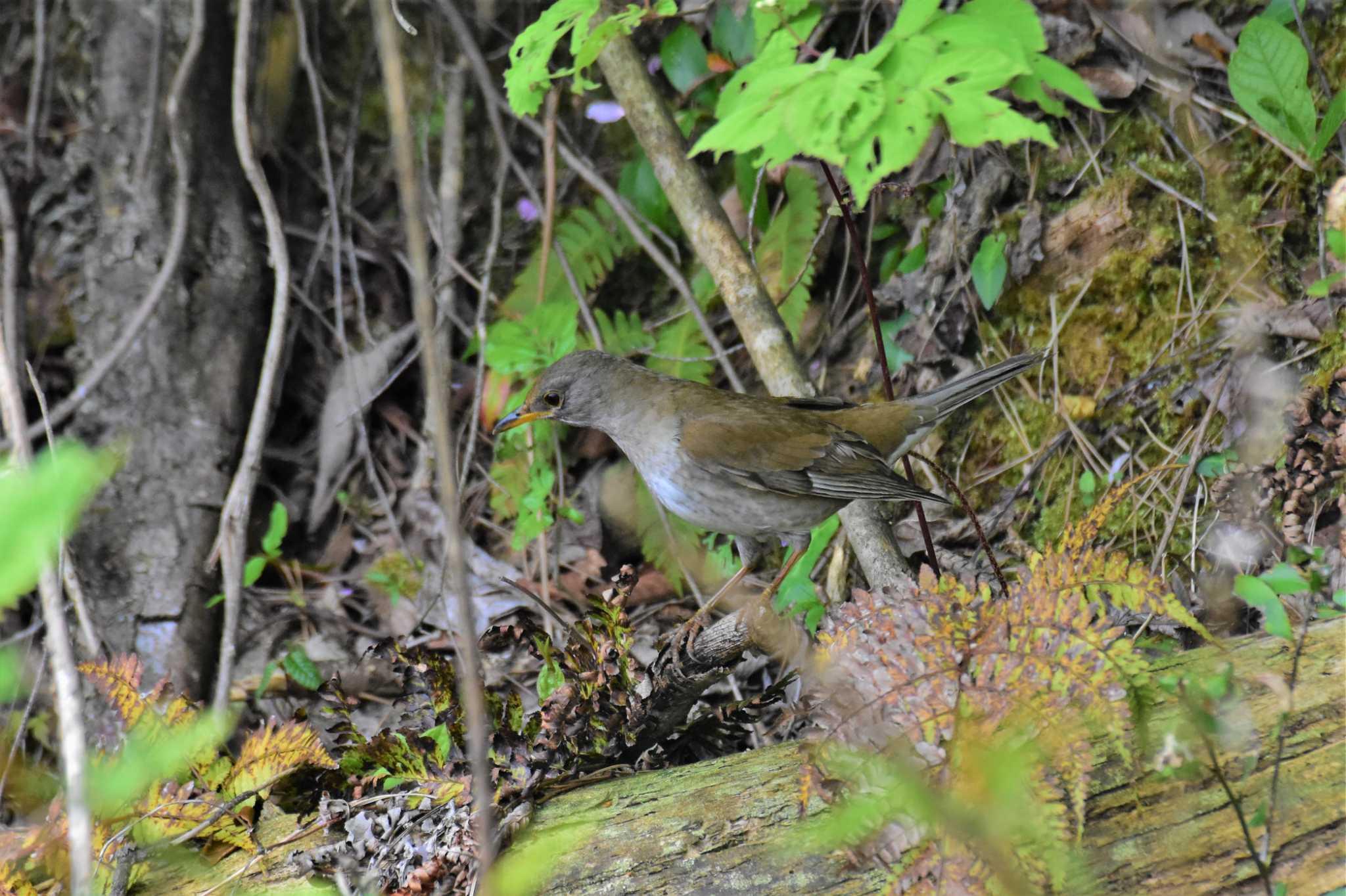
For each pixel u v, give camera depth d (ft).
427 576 35.55
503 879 11.66
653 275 38.75
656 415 28.25
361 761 21.12
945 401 28.22
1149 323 30.40
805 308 34.04
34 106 38.60
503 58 40.42
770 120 15.66
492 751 20.36
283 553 37.47
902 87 15.65
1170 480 28.60
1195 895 16.42
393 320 39.78
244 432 37.63
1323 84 28.25
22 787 28.58
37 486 5.94
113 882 19.61
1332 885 16.37
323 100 41.11
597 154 39.63
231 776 20.62
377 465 38.58
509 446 35.58
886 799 14.64
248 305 38.55
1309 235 28.58
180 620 34.04
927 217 34.01
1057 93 32.14
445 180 39.81
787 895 17.51
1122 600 16.19
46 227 38.34
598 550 35.19
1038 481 30.91
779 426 27.04
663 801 19.21
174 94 37.81
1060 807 14.52
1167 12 31.22
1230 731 17.61
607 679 21.09
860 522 27.86
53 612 12.94
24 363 36.88
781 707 28.45
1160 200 30.83
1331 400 25.61
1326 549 24.16
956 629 15.99
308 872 19.83
